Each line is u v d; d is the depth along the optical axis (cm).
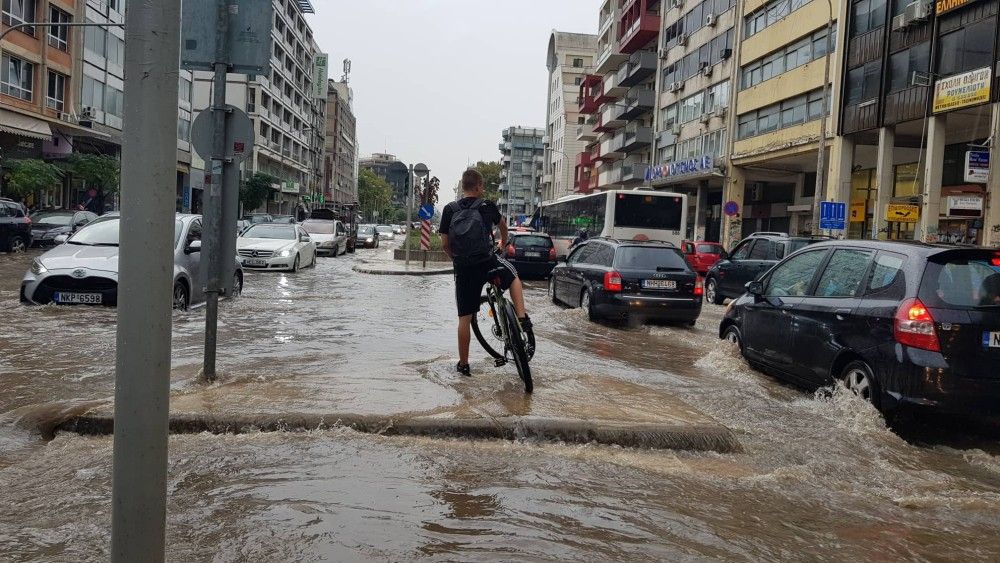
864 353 593
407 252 2606
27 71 3509
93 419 480
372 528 336
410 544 321
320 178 11675
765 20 3794
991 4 2270
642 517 368
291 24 8544
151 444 194
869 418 579
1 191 3381
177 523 335
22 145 3600
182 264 1174
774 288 782
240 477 398
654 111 5553
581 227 3036
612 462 457
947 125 2697
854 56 3006
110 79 4347
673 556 323
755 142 3897
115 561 193
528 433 494
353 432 487
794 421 594
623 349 988
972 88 2327
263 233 2406
